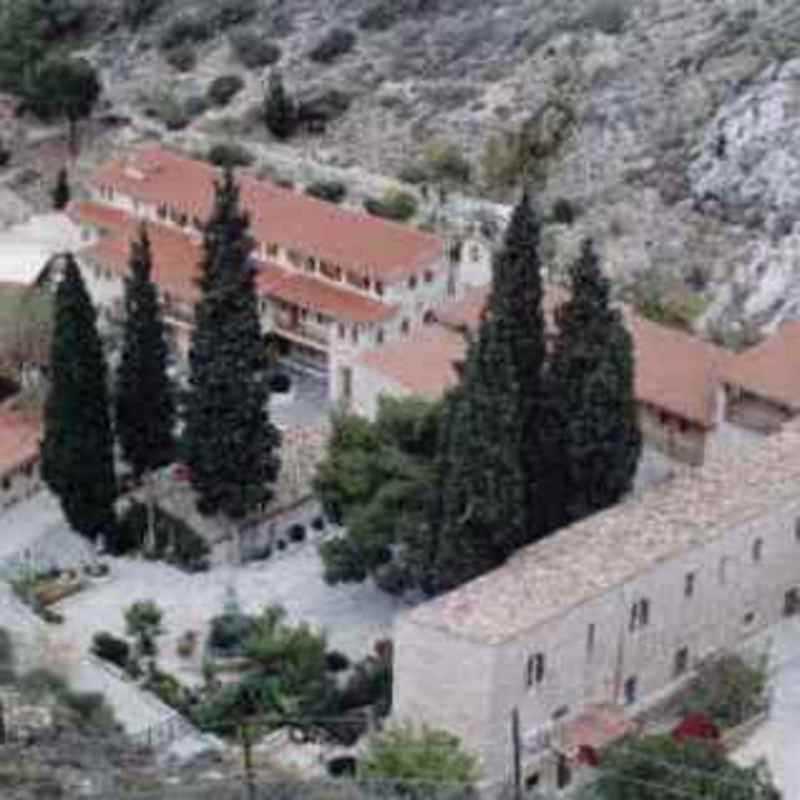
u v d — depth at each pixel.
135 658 177.50
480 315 188.62
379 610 184.25
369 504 183.12
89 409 191.12
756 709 170.12
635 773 154.75
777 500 177.88
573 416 181.12
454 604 164.75
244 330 188.62
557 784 164.75
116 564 192.25
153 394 198.00
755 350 199.62
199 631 182.50
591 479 182.50
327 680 173.00
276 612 179.00
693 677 174.25
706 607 174.88
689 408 198.12
